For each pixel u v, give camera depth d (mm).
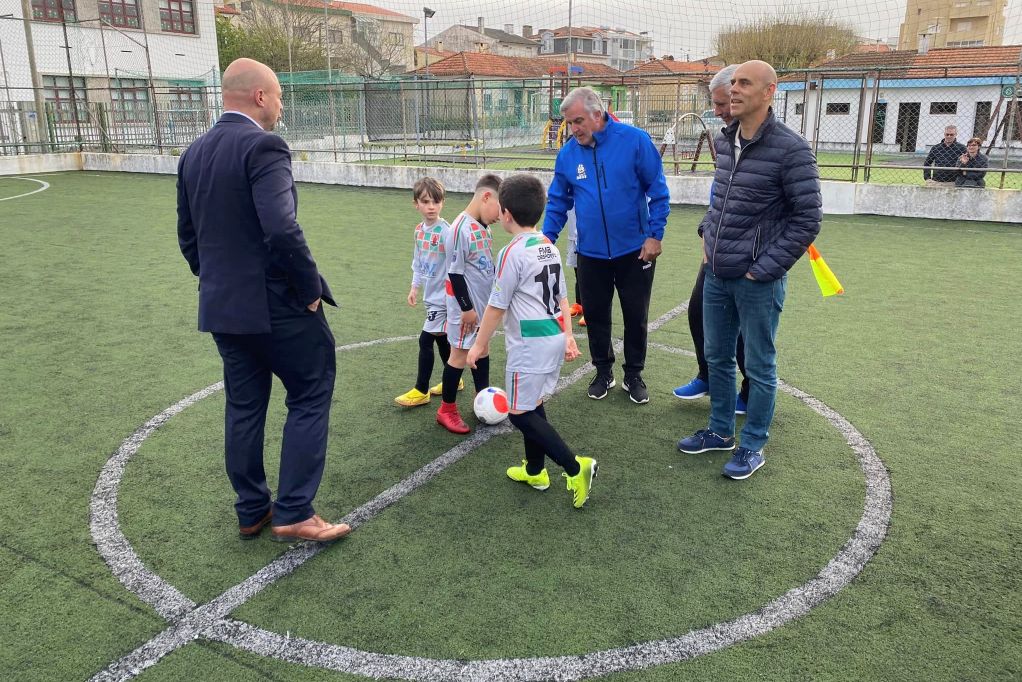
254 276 2568
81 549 2848
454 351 3818
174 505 3182
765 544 2879
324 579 2664
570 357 3150
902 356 5047
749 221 3174
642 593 2576
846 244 9102
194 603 2529
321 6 40750
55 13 25375
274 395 4410
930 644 2316
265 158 2480
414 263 4348
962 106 22984
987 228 10094
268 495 2951
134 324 5883
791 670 2207
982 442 3746
